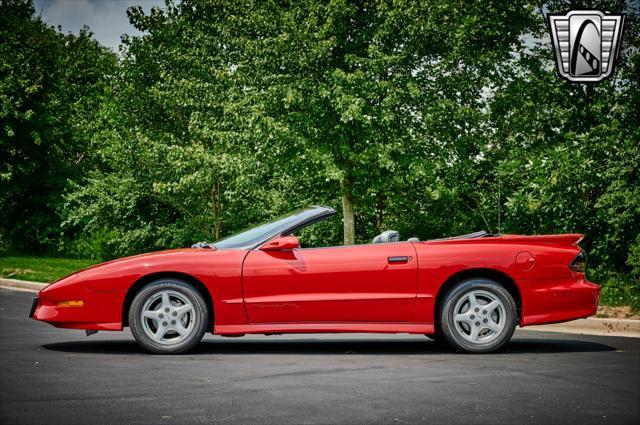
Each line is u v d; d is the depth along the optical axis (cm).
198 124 1947
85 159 3825
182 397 467
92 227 2559
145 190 2373
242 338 823
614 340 794
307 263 672
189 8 2333
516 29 1711
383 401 456
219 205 2259
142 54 2473
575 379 538
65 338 797
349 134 1568
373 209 1961
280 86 1525
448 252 684
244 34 1686
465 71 1667
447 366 597
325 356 659
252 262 672
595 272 1399
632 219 1279
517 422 406
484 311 679
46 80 3522
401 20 1544
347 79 1437
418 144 1586
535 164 1362
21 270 1986
